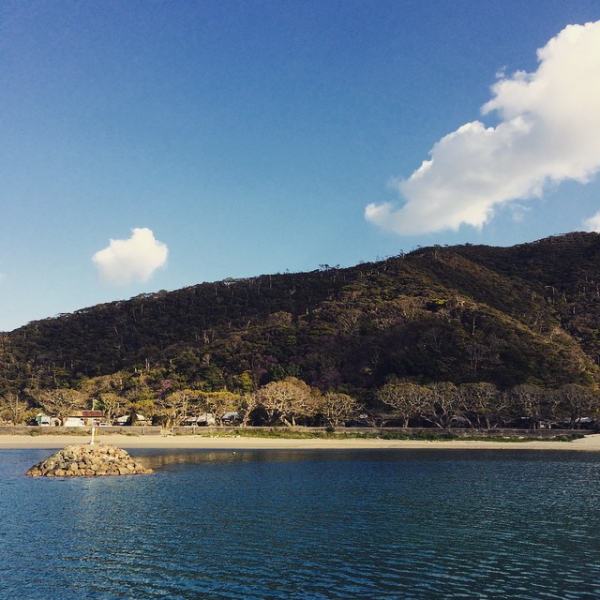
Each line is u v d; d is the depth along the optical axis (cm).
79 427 12075
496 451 9156
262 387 13488
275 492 4888
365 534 3378
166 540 3225
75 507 4200
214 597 2345
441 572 2673
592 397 11256
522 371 13162
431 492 4909
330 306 19362
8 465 6981
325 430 11825
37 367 18550
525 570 2709
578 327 17600
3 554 2948
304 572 2667
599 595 2381
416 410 11644
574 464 7188
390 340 15588
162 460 7606
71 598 2336
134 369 17638
